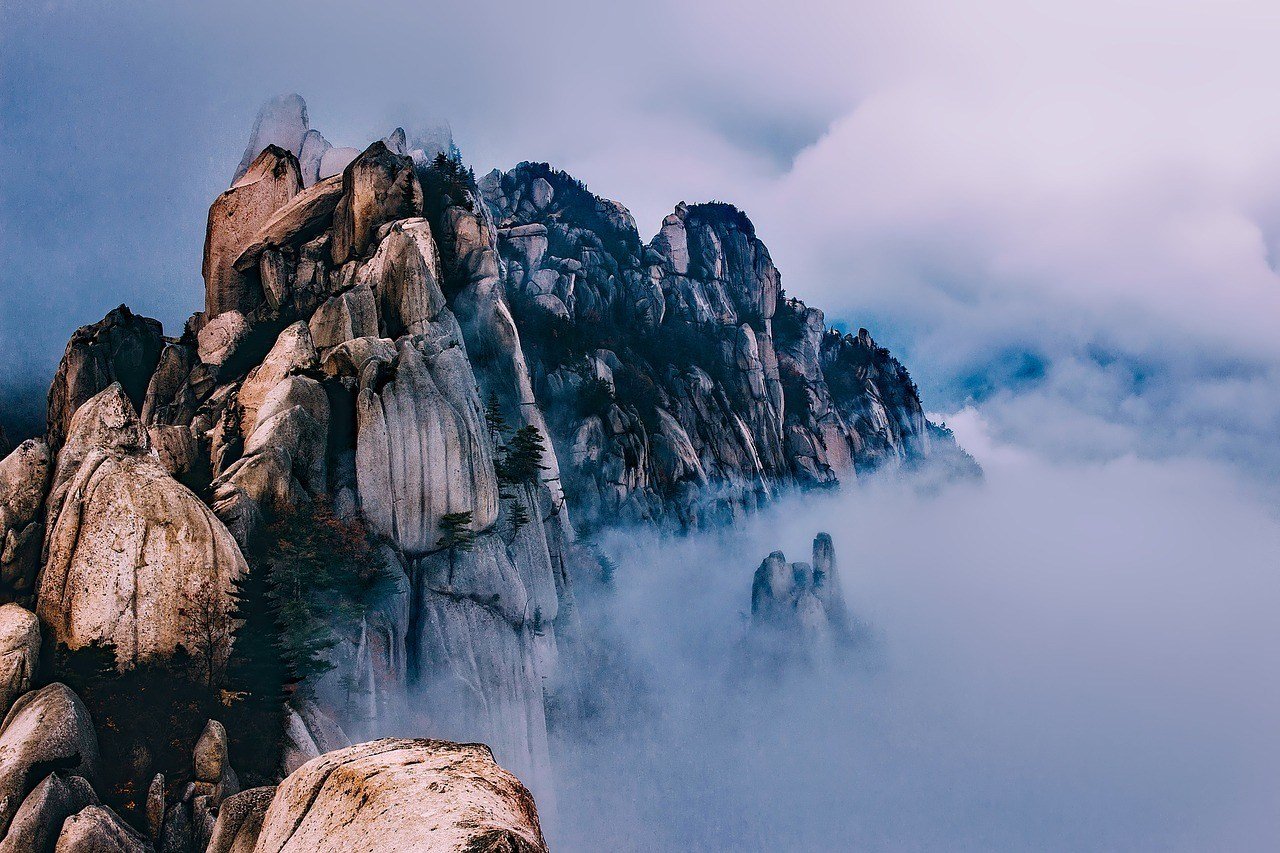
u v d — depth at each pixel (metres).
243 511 82.81
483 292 144.38
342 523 92.25
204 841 57.19
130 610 70.31
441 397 107.19
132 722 63.25
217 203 136.75
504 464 126.00
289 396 96.75
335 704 81.00
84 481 73.44
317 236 133.88
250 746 65.75
